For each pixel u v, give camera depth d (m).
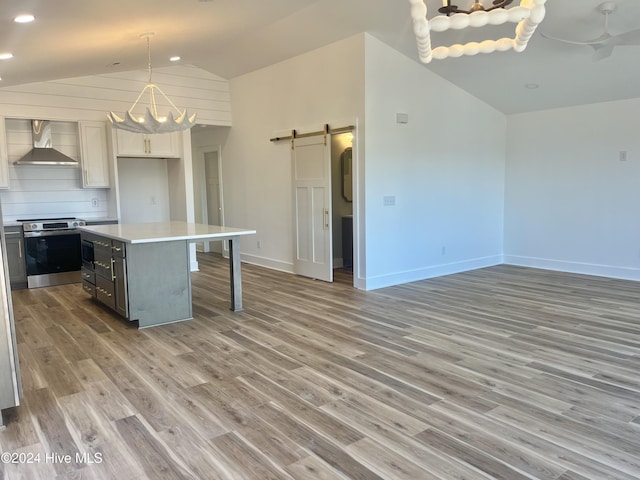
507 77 5.96
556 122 6.75
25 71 5.07
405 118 5.88
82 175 6.54
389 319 4.55
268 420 2.64
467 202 6.87
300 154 6.47
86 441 2.45
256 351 3.73
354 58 5.53
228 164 8.10
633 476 2.09
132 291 4.29
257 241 7.64
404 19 4.90
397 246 6.04
